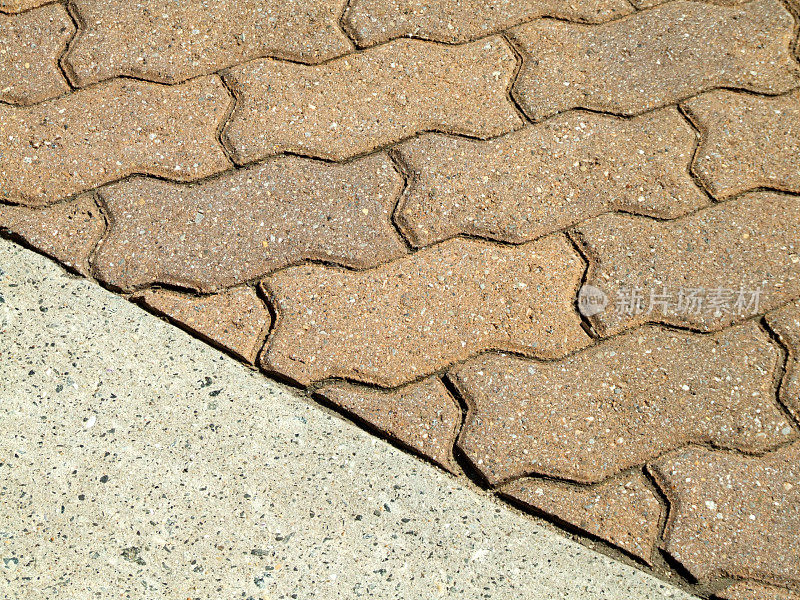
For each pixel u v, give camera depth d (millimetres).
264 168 1204
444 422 1127
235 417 1123
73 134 1217
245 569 1081
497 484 1112
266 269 1172
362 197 1193
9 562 1078
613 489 1108
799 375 1137
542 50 1243
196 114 1224
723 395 1132
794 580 1085
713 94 1224
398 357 1145
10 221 1188
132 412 1121
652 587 1084
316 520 1095
